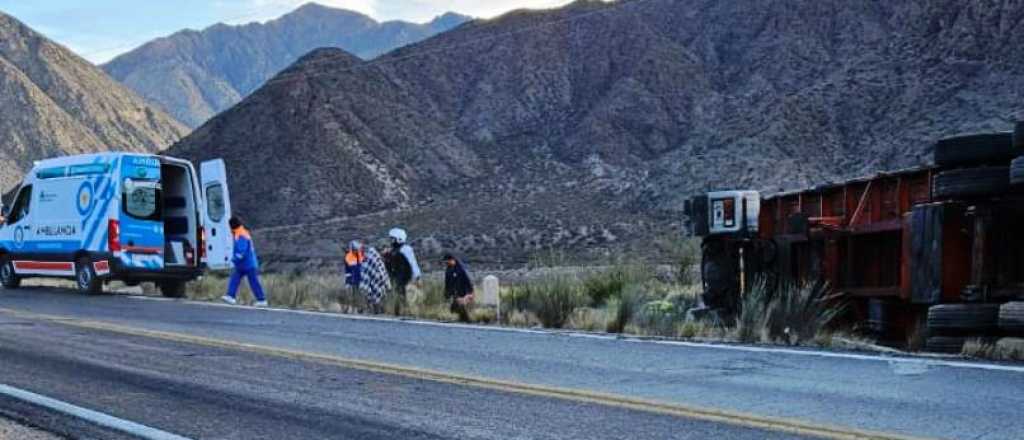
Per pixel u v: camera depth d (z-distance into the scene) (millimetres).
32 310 17016
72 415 7949
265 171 82812
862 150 63125
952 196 12578
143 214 21359
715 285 18094
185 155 88812
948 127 59031
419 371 9914
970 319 11914
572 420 7586
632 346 11844
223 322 14984
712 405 8062
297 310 17594
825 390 8664
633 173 74688
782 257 17578
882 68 72938
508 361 10617
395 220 71500
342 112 89438
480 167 87125
